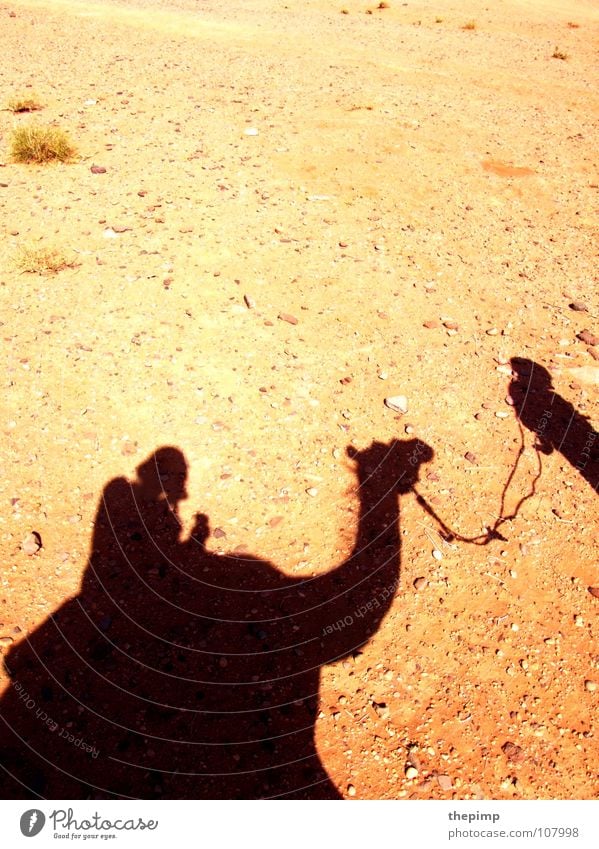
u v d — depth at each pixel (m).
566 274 5.23
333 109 8.20
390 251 5.22
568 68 12.05
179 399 3.69
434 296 4.77
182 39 11.62
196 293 4.43
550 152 7.62
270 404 3.74
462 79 10.59
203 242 4.97
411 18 16.00
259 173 6.21
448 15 16.81
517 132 8.21
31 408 3.54
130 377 3.77
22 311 4.12
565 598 2.96
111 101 7.82
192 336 4.09
